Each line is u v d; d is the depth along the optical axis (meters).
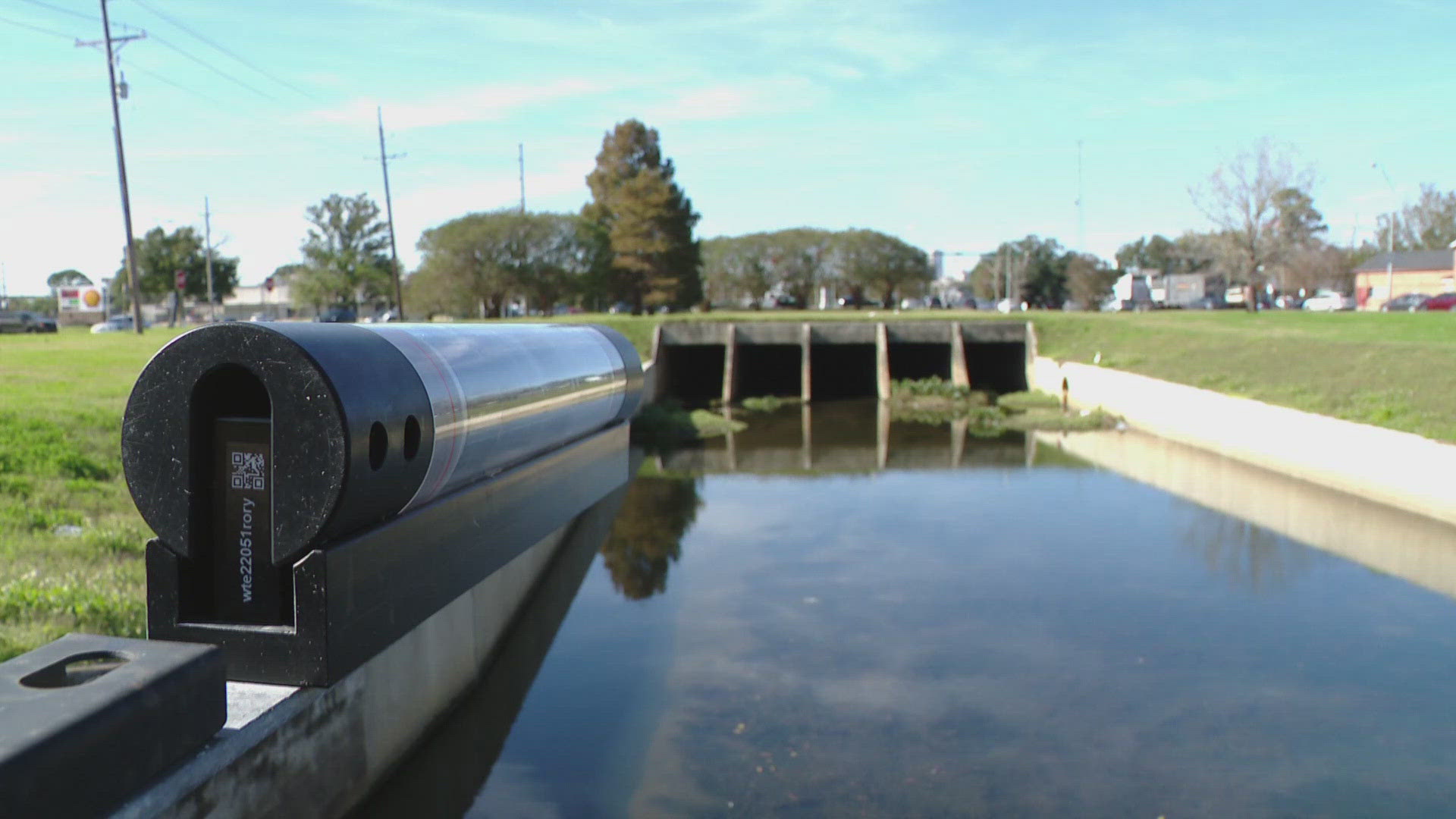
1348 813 6.55
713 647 9.68
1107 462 20.58
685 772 7.09
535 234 54.75
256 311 93.12
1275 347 25.30
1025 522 15.00
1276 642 9.77
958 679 8.86
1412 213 107.69
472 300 55.88
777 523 15.07
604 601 11.14
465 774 6.99
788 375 39.94
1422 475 15.01
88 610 6.96
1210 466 19.91
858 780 7.01
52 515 8.80
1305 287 80.06
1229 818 6.47
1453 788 6.87
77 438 11.00
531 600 11.06
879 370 34.88
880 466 20.36
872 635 9.98
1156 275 101.19
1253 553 13.11
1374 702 8.34
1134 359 29.67
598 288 58.47
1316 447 17.91
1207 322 35.00
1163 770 7.15
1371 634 10.01
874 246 78.06
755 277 79.06
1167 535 14.17
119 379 16.33
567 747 7.51
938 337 35.66
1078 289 96.50
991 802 6.70
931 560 12.84
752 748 7.50
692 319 38.31
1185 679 8.83
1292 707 8.24
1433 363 19.81
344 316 54.53
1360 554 12.99
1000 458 21.27
